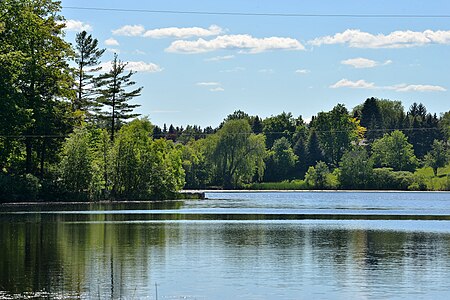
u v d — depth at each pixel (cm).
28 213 9162
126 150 13838
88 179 12631
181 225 7356
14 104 10619
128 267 4341
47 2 12331
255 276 4075
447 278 4034
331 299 3488
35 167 12719
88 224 7312
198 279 3969
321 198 17425
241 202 14275
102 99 15838
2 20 11150
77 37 15762
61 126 12550
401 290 3706
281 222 7988
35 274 4050
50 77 12081
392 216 9412
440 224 7819
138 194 13875
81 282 3834
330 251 5181
